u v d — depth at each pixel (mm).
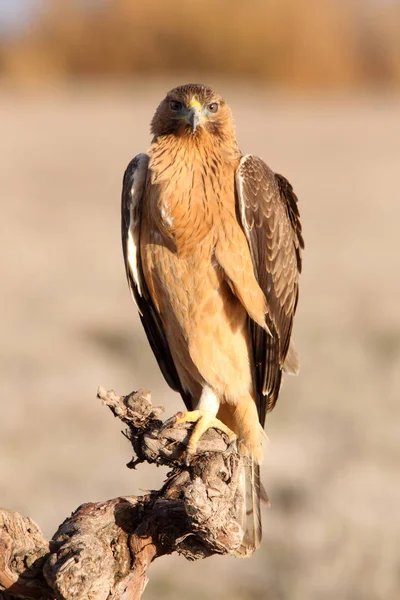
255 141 64062
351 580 14797
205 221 10453
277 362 11492
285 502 16922
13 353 23188
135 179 10773
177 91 10852
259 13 98125
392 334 25422
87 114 76750
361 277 31438
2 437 18734
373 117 79938
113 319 26812
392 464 18109
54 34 97125
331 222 40812
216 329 10961
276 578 14875
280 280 11336
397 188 49500
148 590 14602
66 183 50031
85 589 7059
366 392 21422
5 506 16797
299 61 98125
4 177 51438
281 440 19453
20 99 86438
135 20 98000
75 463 18250
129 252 10852
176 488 7934
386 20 100250
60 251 35156
